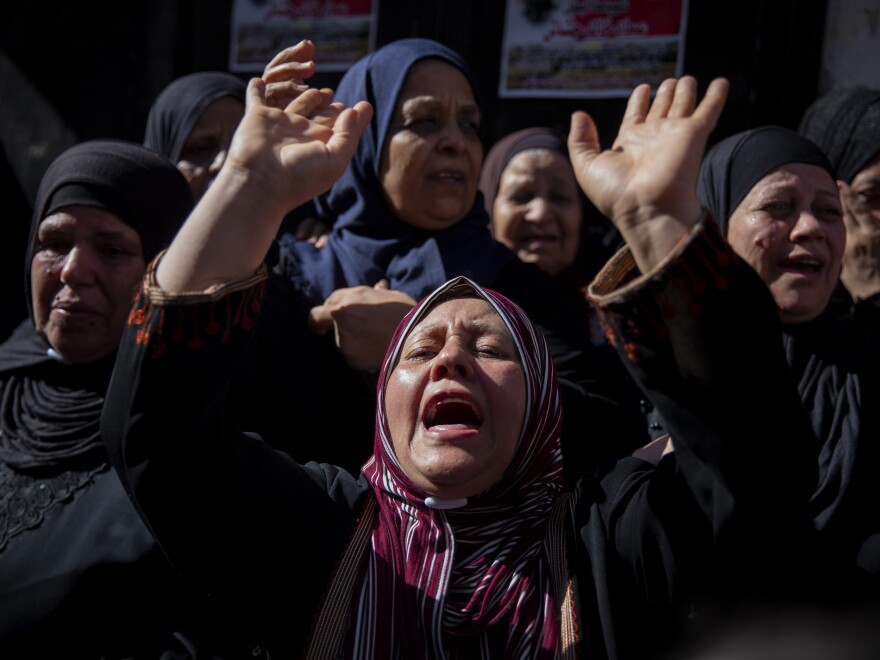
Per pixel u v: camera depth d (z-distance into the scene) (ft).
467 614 4.26
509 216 8.50
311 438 6.09
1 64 12.76
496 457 4.45
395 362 4.73
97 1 12.32
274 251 7.05
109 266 5.76
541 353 4.73
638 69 10.08
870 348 5.57
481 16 10.72
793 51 9.48
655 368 3.92
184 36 11.91
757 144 5.87
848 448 5.04
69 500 5.45
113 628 5.08
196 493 4.11
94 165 5.86
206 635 5.03
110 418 4.04
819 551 4.72
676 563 4.16
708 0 9.83
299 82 4.58
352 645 4.23
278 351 6.14
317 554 4.49
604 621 4.14
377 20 11.10
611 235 9.05
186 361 3.95
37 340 6.19
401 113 6.88
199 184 8.21
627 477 4.61
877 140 6.77
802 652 4.14
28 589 5.16
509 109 10.61
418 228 7.00
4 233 10.49
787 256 5.54
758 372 3.83
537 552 4.46
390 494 4.64
